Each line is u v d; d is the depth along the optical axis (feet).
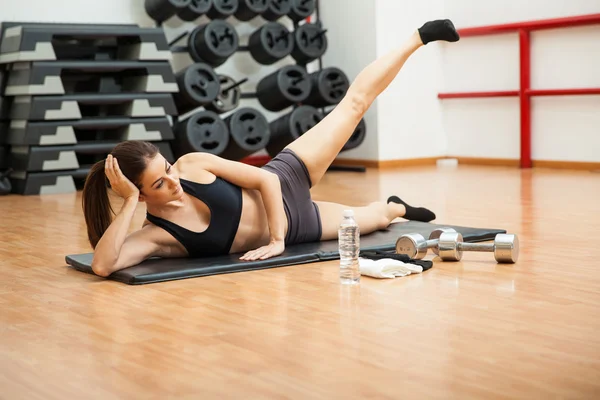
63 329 7.11
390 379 5.55
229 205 9.61
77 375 5.85
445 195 16.62
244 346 6.42
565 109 21.56
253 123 21.21
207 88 20.75
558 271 8.92
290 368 5.84
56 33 18.94
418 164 24.49
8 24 19.95
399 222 12.09
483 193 16.70
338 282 8.64
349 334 6.66
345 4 24.17
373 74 10.86
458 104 24.40
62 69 19.20
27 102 18.81
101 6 21.63
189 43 21.42
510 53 22.81
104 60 19.61
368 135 24.03
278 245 9.75
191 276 9.04
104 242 8.93
